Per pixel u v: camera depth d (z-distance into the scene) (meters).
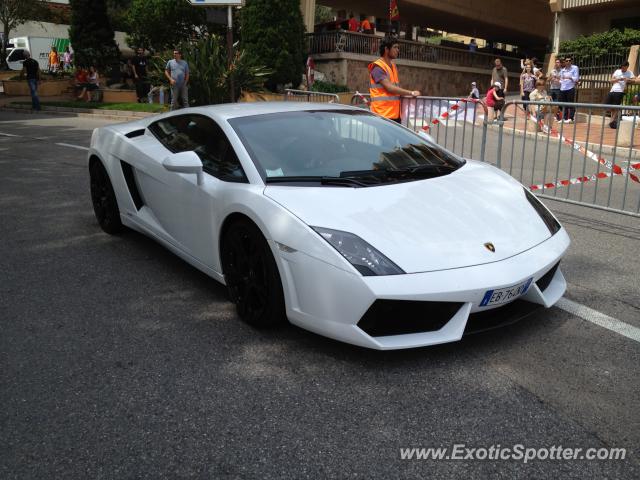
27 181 7.51
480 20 32.69
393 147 4.02
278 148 3.68
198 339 3.33
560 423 2.53
